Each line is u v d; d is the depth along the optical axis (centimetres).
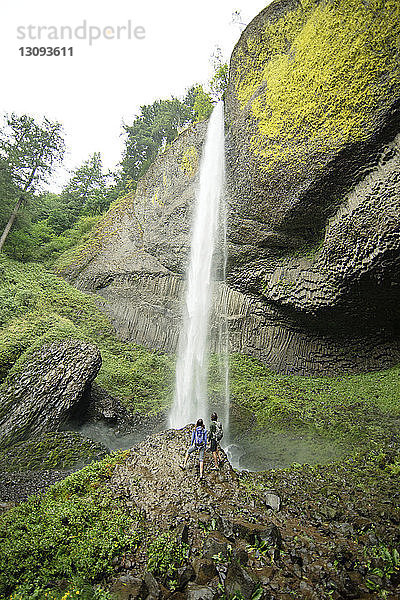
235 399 1633
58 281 2303
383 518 677
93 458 1091
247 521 638
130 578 479
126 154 3362
